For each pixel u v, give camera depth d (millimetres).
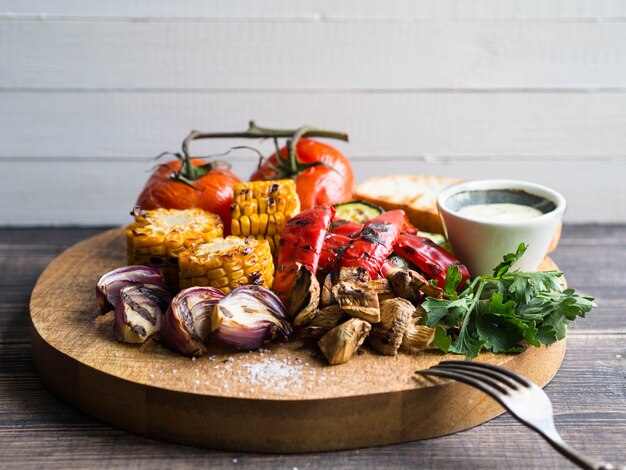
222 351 400
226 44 694
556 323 404
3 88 695
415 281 411
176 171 529
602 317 493
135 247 452
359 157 731
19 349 453
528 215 461
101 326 425
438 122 726
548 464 354
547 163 741
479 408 378
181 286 431
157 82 702
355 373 377
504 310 394
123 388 373
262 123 716
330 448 364
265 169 546
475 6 696
